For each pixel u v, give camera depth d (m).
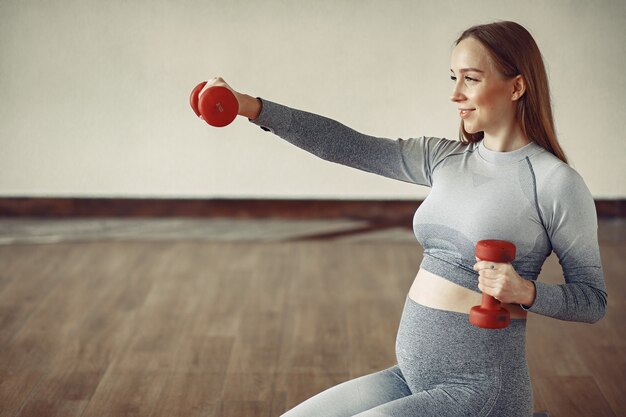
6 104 4.81
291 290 3.97
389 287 4.02
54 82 4.79
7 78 4.77
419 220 1.92
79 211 4.97
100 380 3.07
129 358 3.25
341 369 3.18
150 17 4.71
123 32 4.73
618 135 4.77
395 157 1.99
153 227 4.84
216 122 1.82
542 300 1.71
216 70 4.78
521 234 1.80
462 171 1.89
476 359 1.82
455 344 1.83
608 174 4.83
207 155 4.91
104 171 4.93
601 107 4.73
